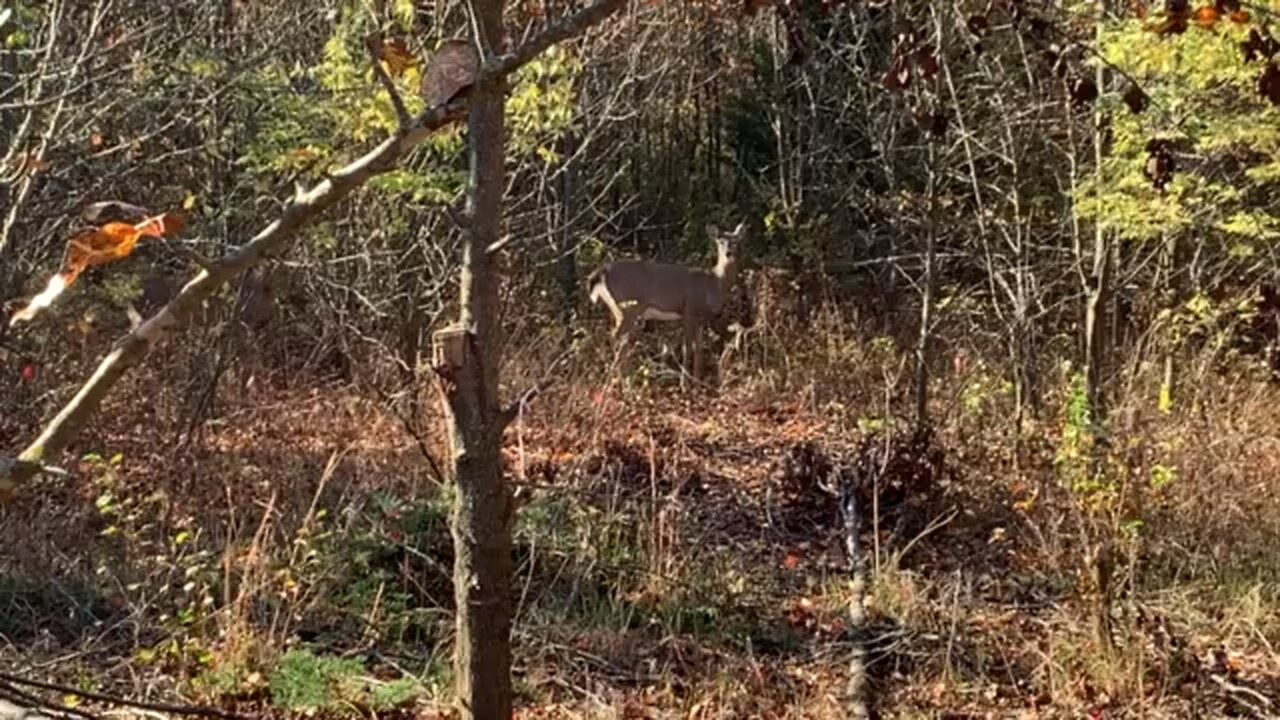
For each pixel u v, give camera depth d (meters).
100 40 7.64
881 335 15.80
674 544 8.39
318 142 8.95
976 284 16.69
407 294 12.28
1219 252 12.38
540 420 11.43
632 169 20.83
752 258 18.86
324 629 6.86
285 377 12.45
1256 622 7.65
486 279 4.37
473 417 4.35
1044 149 13.31
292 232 1.41
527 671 6.65
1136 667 6.80
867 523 9.47
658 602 7.70
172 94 8.55
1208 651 7.29
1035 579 8.36
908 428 11.09
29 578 6.70
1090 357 10.40
